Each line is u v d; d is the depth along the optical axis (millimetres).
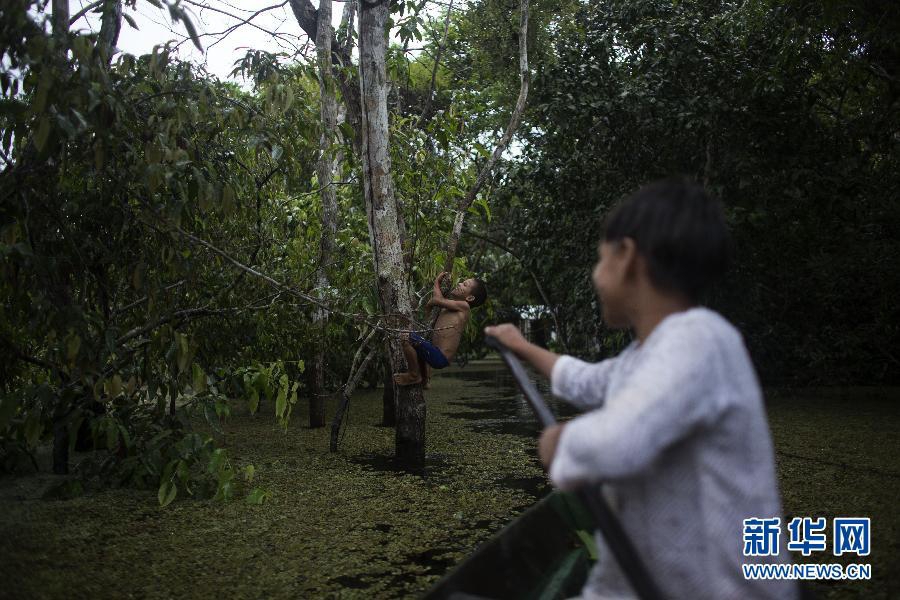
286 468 5891
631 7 9883
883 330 11430
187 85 4219
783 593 1283
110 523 4199
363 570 3387
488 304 8734
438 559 3553
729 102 9656
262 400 11445
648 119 10102
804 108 9984
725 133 10047
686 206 1337
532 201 11430
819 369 11492
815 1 8289
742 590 1247
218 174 4805
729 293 11039
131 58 4012
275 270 6207
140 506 4594
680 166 10867
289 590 3123
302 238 6727
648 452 1135
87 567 3416
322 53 6539
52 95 3258
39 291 3969
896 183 10461
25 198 3756
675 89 9992
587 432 1157
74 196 4484
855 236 10602
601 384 1601
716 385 1188
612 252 1399
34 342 5281
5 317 4312
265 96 4547
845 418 8531
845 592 3014
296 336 6777
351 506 4613
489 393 13492
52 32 3539
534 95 10250
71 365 4172
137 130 4023
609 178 10922
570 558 2344
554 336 20781
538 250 11609
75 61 3631
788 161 9977
